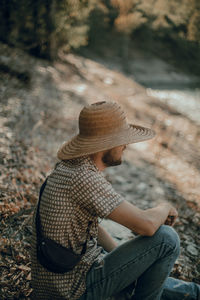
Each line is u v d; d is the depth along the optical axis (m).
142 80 18.80
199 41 19.00
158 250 1.88
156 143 6.94
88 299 1.87
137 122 8.09
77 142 1.78
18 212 3.04
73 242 1.77
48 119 5.82
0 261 2.45
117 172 4.88
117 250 1.93
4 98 5.97
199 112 12.12
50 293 1.82
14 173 3.66
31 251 1.87
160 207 1.93
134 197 4.21
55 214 1.71
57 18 9.74
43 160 4.27
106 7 16.94
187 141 7.74
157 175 5.17
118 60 21.62
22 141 4.55
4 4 9.38
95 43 22.11
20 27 9.67
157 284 1.95
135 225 1.74
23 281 2.35
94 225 1.82
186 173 5.61
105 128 1.73
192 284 2.25
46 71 8.86
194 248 3.23
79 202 1.70
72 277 1.82
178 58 24.08
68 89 8.30
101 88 10.40
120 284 1.91
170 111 10.83
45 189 1.79
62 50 11.12
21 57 8.93
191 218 3.83
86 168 1.72
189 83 20.52
